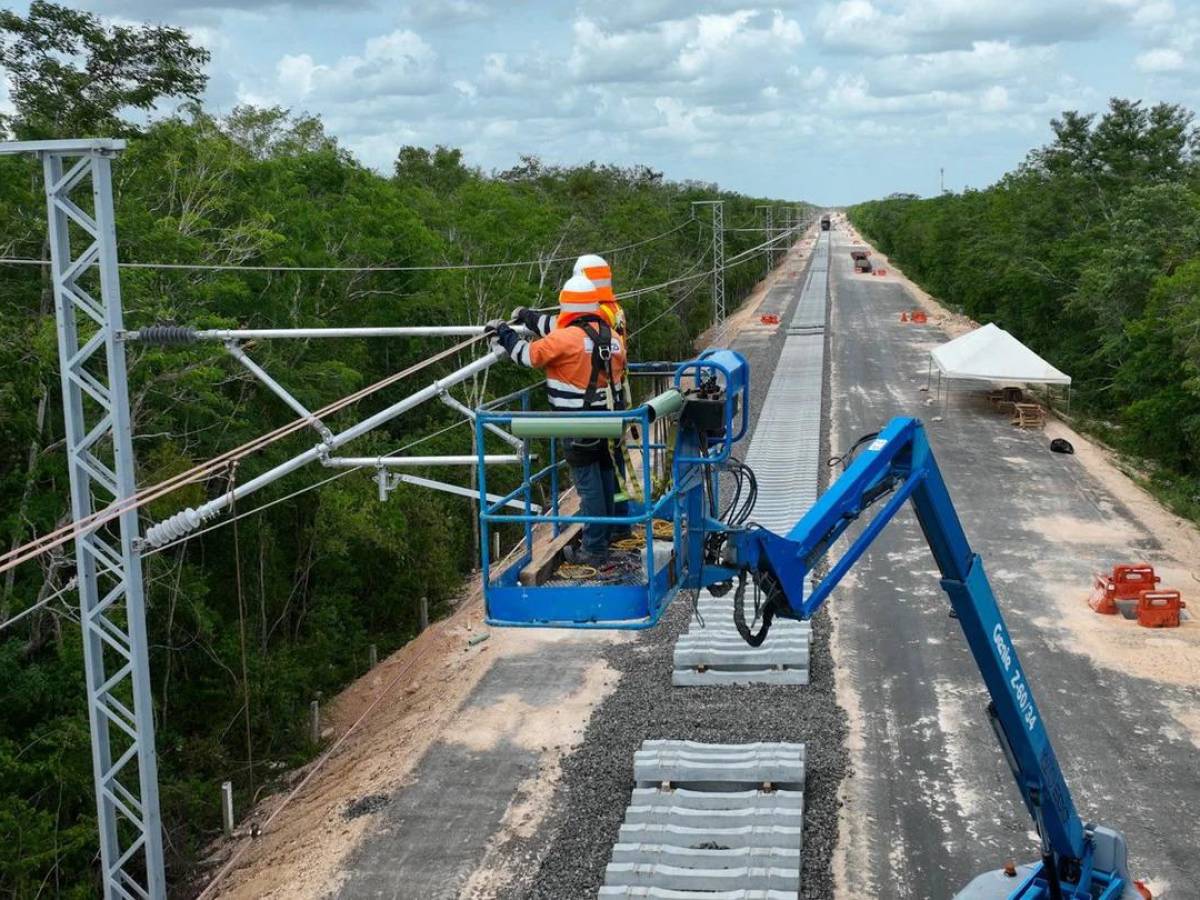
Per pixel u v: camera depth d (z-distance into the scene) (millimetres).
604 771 17891
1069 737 18984
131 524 15594
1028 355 45406
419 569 33344
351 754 21703
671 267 73875
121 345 15453
